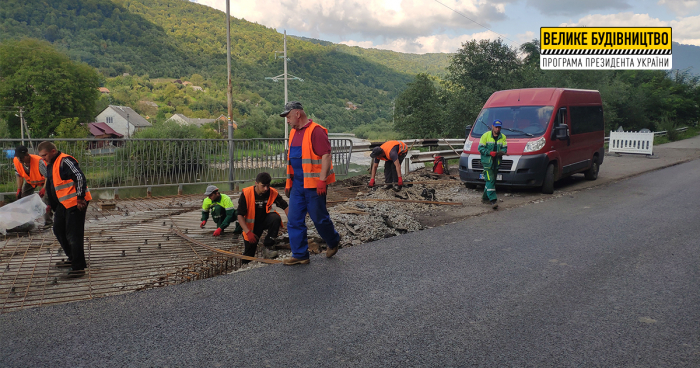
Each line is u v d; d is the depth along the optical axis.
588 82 35.09
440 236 5.91
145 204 9.08
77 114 53.16
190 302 3.63
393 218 6.96
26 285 4.37
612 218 6.96
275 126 90.38
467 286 3.98
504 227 6.43
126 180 9.80
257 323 3.23
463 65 36.31
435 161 13.29
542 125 9.68
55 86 49.91
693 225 6.38
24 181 7.49
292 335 3.03
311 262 4.75
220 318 3.31
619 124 39.06
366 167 21.48
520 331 3.09
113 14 170.62
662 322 3.23
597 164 12.05
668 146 24.12
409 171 14.01
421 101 45.59
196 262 5.11
